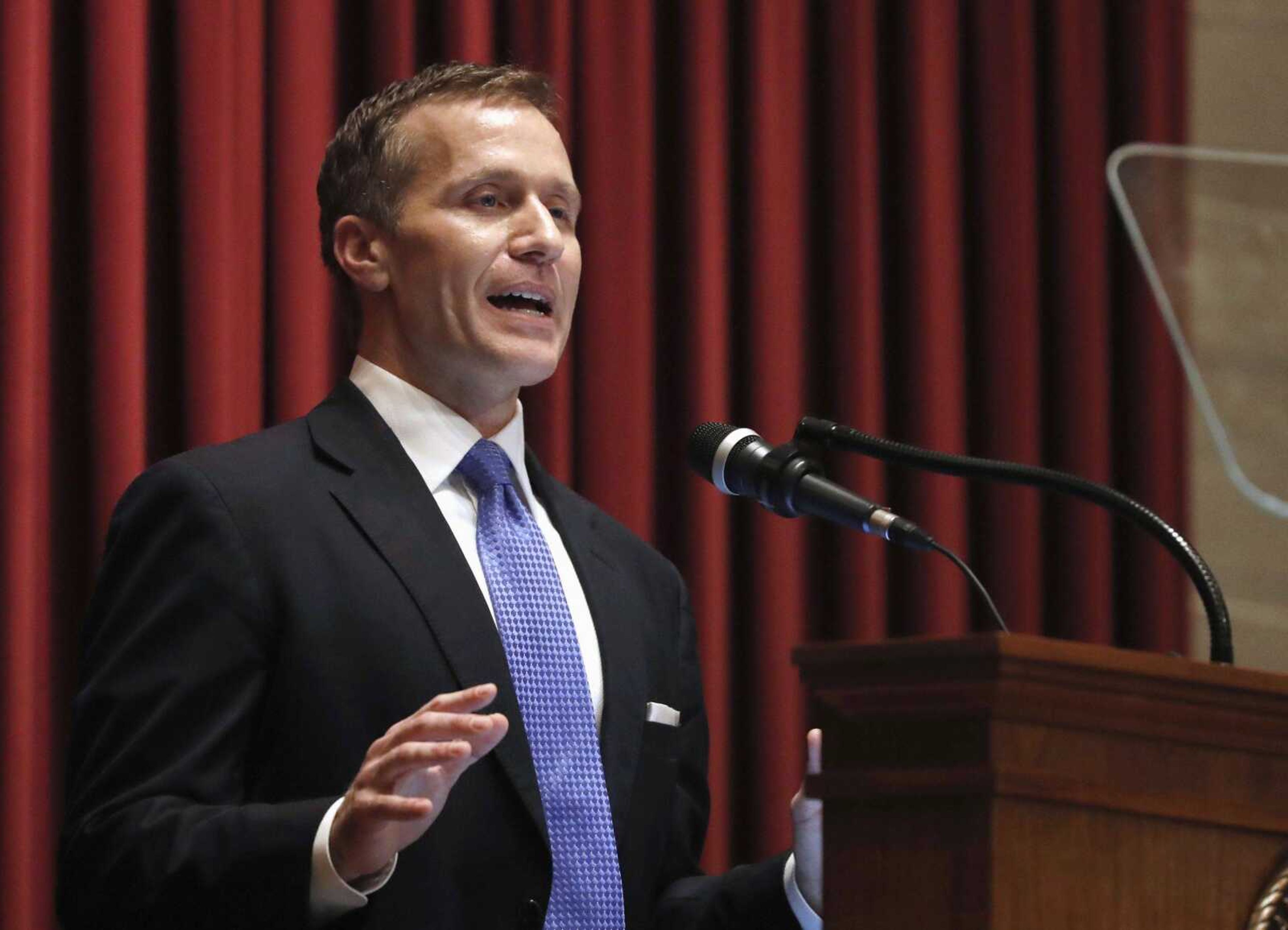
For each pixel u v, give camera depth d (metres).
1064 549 11.06
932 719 3.83
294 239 8.89
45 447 8.23
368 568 5.78
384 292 6.46
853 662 3.93
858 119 10.66
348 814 4.63
